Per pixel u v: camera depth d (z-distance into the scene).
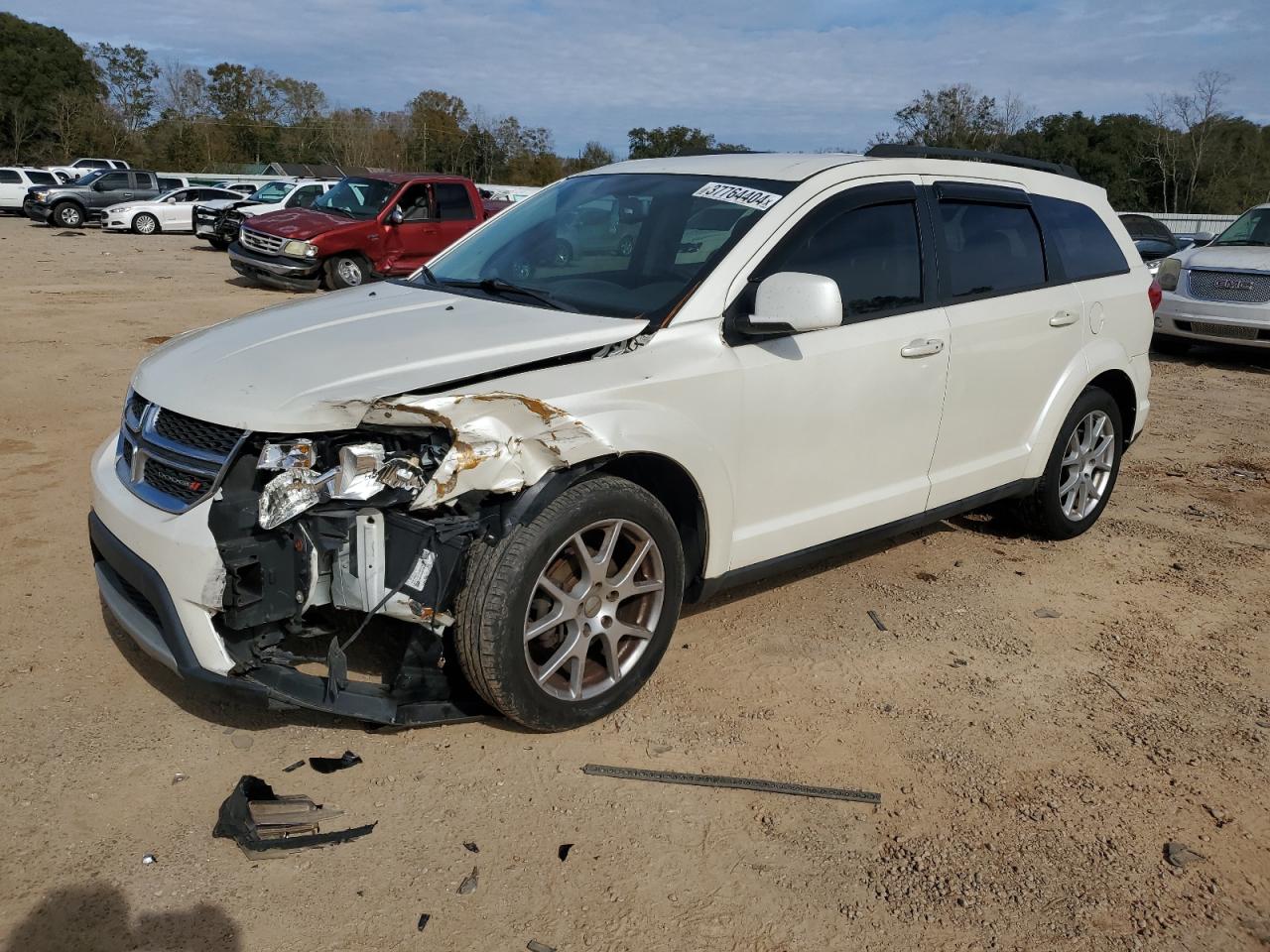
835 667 4.04
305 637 3.45
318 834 2.89
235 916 2.59
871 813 3.15
